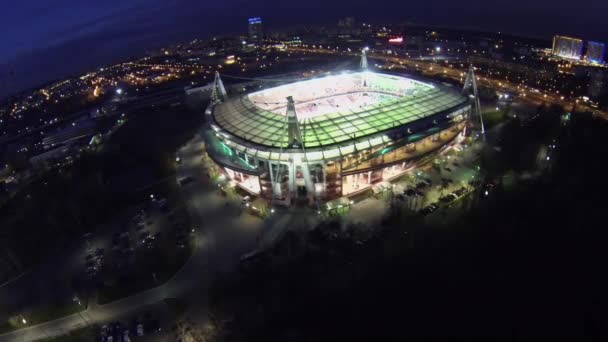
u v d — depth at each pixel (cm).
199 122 19400
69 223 11869
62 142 19175
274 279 8662
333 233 9975
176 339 7531
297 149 10844
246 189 12400
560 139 13612
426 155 12212
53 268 10100
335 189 11156
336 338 7181
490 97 19250
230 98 16500
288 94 17588
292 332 7388
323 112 15788
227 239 10212
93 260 10175
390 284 8244
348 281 8444
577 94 18725
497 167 12225
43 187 14700
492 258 8675
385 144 11438
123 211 12181
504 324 7194
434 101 13675
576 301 7531
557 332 6969
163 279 9081
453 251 8975
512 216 9900
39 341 7906
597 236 9050
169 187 13225
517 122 15350
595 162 11944
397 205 10812
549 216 9781
